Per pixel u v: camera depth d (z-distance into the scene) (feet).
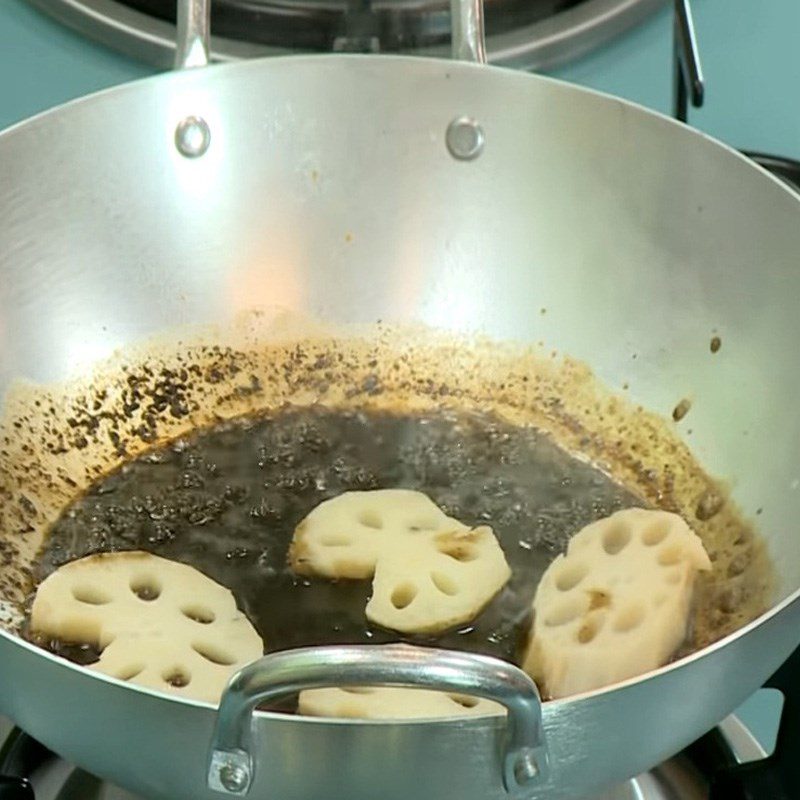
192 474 3.09
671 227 3.05
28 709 2.41
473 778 2.33
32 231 3.03
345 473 3.10
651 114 3.01
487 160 3.14
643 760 2.43
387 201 3.18
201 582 2.85
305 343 3.22
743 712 3.30
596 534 2.91
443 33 3.77
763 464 2.93
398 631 2.83
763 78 3.84
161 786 2.41
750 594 2.83
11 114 3.73
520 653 2.81
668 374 3.09
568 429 3.17
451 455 3.13
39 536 2.99
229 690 2.27
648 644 2.73
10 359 3.04
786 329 2.91
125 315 3.13
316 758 2.31
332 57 3.09
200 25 3.05
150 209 3.11
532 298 3.18
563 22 3.77
